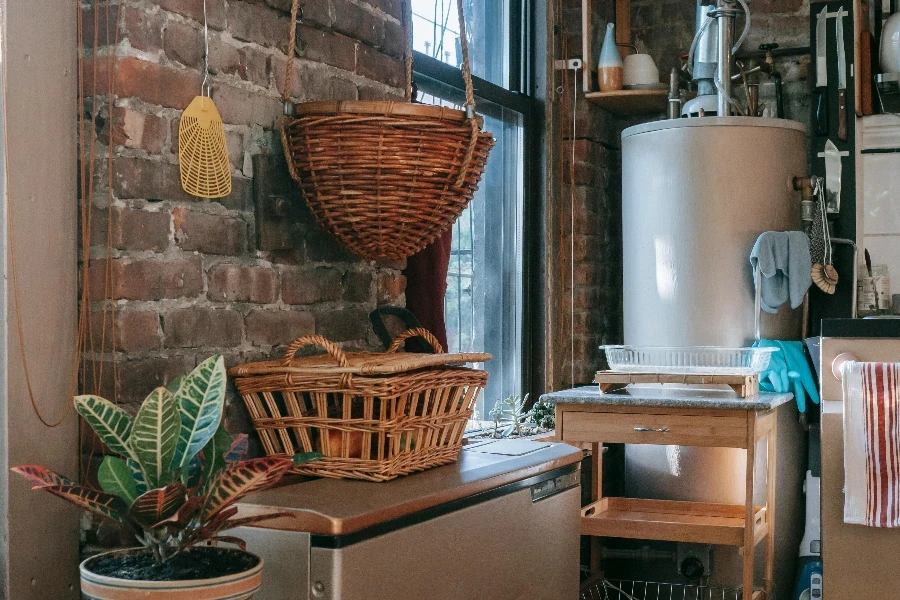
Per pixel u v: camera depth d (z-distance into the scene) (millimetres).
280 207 1893
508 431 3141
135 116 1589
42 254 1517
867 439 2471
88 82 1594
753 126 3154
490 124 3318
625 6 3803
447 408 1853
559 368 3623
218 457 1316
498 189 3367
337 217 1843
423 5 2936
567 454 2041
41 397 1511
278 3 1920
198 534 1224
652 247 3266
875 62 3477
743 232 3152
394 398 1639
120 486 1231
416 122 1766
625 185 3398
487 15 3346
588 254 3688
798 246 3061
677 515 3080
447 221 1941
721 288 3162
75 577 1572
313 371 1660
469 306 3174
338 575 1351
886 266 3391
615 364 2969
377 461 1635
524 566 1851
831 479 2553
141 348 1598
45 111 1522
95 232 1584
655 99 3611
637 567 3449
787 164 3211
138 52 1594
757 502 3102
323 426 1674
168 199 1661
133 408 1580
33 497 1492
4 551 1447
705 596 3264
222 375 1302
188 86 1698
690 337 3199
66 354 1563
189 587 1148
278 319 1923
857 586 2523
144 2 1607
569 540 2055
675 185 3209
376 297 2240
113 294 1566
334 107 1759
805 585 3135
